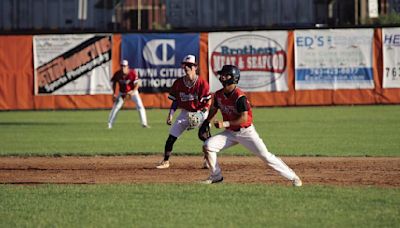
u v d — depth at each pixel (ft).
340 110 237.04
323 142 154.71
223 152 138.92
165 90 250.16
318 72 246.68
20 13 294.46
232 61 246.68
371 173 107.04
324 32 245.86
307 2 290.35
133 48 248.32
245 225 69.21
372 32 245.24
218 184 94.32
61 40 247.70
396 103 247.29
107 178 104.78
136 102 191.52
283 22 289.53
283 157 128.77
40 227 69.51
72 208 78.64
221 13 294.05
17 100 249.34
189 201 81.71
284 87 247.29
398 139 159.12
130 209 77.56
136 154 136.26
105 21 300.40
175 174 108.47
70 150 143.84
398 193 86.38
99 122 210.79
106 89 249.34
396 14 299.17
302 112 233.35
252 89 247.50
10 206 80.28
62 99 249.96
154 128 191.42
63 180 103.30
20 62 248.32
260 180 100.22
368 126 188.14
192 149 145.59
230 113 87.76
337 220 71.15
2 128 194.29
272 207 77.61
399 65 245.45
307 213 74.49
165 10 304.30
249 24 291.17
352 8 295.69
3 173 111.45
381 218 71.92
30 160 128.67
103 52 248.11
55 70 248.73
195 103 113.60
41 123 208.85
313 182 97.81
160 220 71.87
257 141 88.63
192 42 247.09
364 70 246.06
